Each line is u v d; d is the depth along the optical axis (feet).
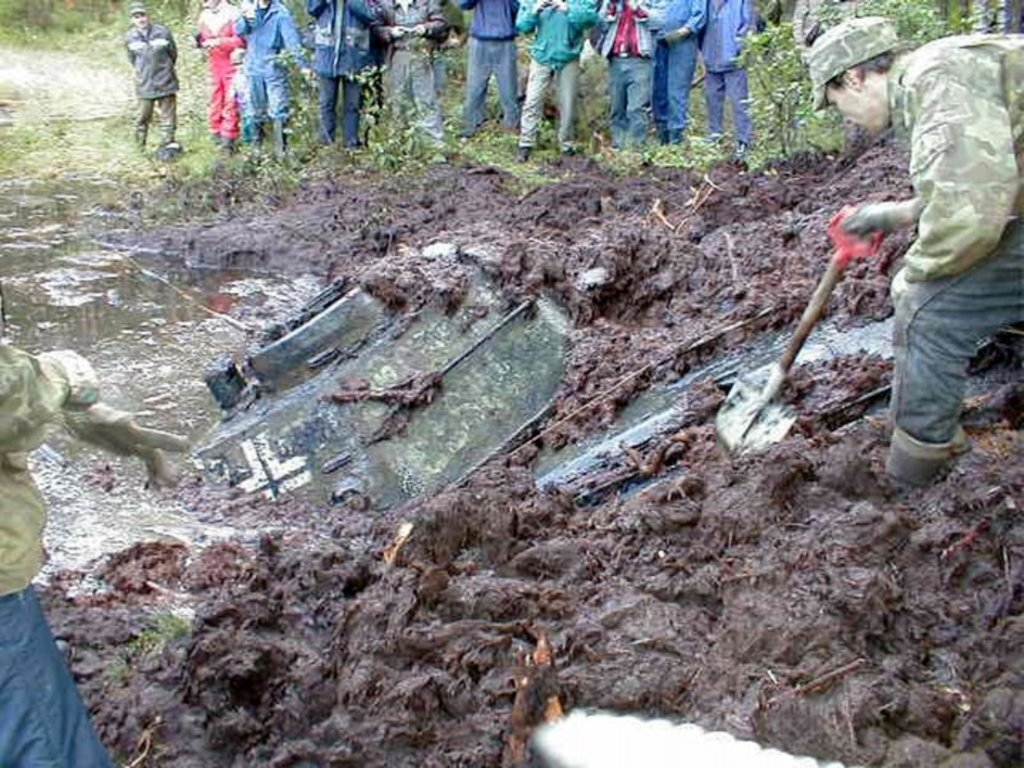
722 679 13.29
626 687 13.32
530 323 24.35
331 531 20.51
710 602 14.67
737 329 22.35
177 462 23.00
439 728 13.25
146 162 46.83
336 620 15.20
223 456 22.95
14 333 30.19
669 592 14.78
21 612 10.90
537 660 13.29
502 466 21.06
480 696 13.46
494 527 15.97
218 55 46.70
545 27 42.11
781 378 18.04
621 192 36.11
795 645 13.41
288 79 44.57
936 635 13.87
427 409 23.02
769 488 15.72
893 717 12.70
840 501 15.72
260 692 13.99
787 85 37.06
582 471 19.94
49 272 34.88
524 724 13.01
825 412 18.42
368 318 24.76
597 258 25.46
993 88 13.61
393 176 41.45
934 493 15.67
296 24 50.57
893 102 14.33
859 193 29.63
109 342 29.71
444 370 23.44
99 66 60.03
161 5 63.93
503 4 44.80
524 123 43.32
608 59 42.63
